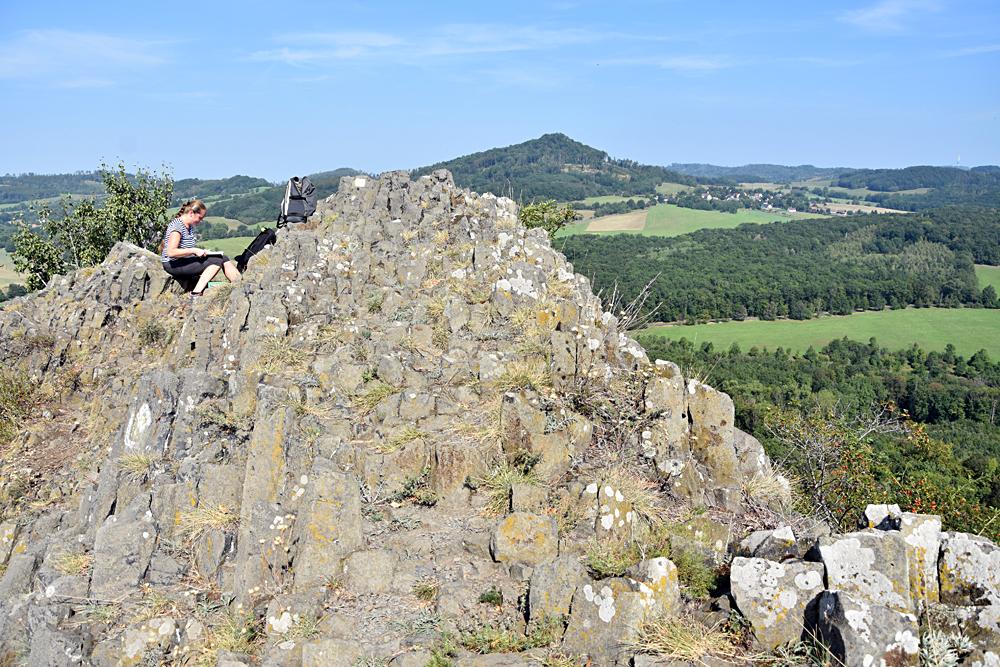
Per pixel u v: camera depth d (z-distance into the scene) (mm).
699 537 8023
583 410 9930
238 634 7723
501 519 8422
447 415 10117
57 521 11305
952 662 5844
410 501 9094
